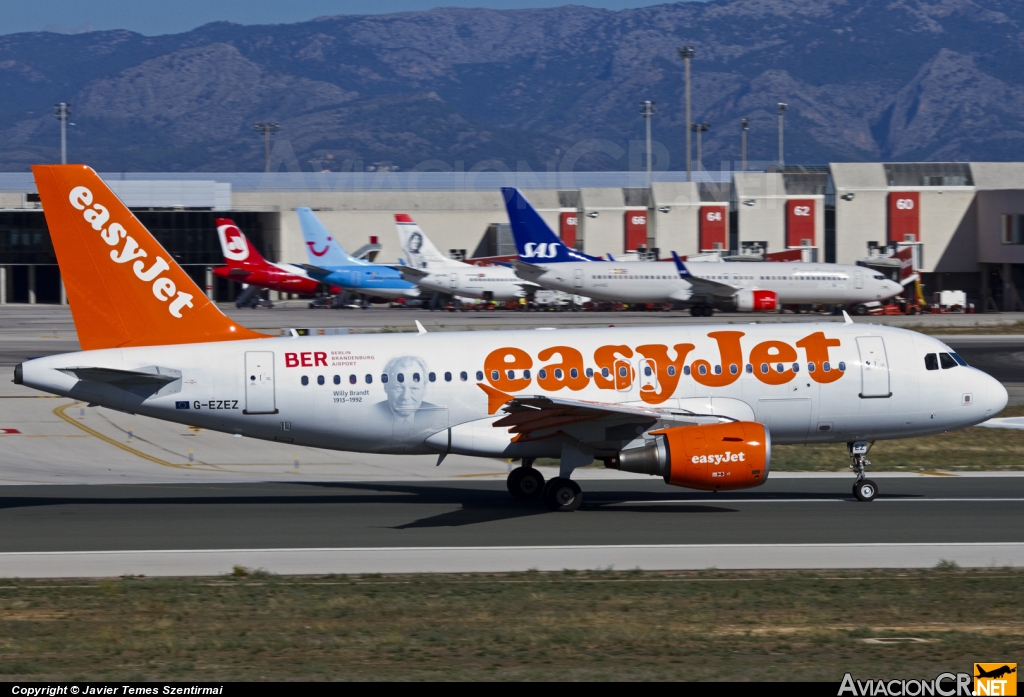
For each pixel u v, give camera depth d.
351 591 79.75
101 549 93.75
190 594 79.06
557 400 102.88
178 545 95.38
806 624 70.50
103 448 153.00
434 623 71.12
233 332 113.19
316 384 110.31
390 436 111.69
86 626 70.75
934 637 67.44
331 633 68.81
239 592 79.50
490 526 103.06
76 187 108.44
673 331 115.50
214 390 109.62
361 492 121.88
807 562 88.44
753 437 104.81
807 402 112.69
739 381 112.19
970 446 155.38
